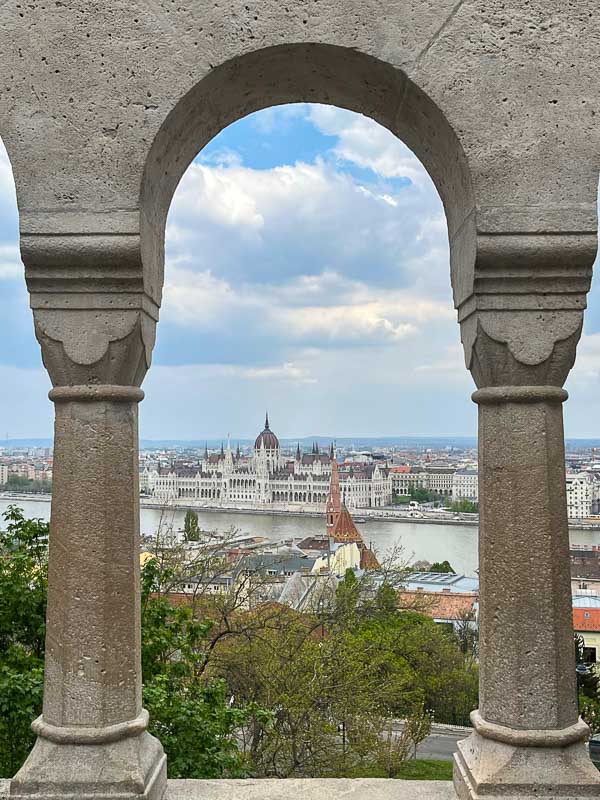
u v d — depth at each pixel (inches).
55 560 121.8
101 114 121.1
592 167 120.9
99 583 119.5
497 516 121.7
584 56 121.6
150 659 323.9
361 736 532.4
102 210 120.1
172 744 291.7
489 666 122.1
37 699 270.4
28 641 317.4
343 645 542.0
